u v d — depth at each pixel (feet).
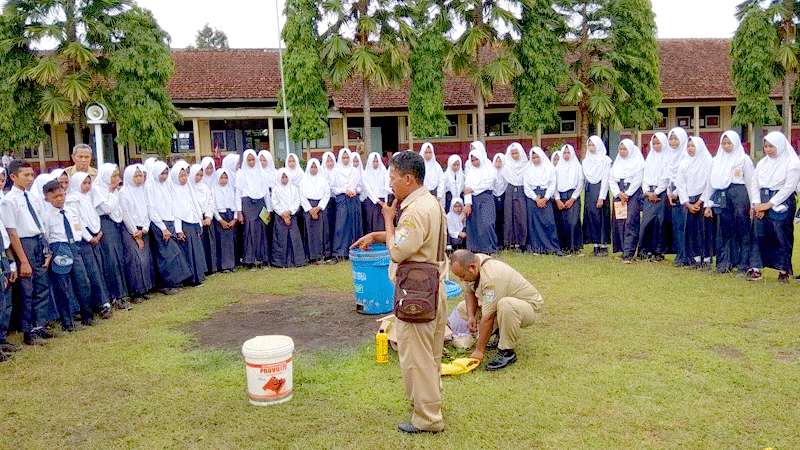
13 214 19.38
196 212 28.19
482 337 16.42
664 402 13.97
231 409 14.43
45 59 61.62
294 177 32.17
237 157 31.91
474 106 84.07
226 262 30.63
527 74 72.33
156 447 12.81
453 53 67.00
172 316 22.79
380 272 21.86
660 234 28.84
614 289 24.18
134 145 77.00
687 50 100.17
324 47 65.10
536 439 12.53
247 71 86.79
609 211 31.30
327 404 14.55
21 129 64.03
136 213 24.90
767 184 24.07
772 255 24.52
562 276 26.76
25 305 19.77
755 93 77.10
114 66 64.44
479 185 31.35
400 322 12.78
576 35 75.77
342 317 22.13
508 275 16.47
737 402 13.88
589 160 31.17
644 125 77.82
